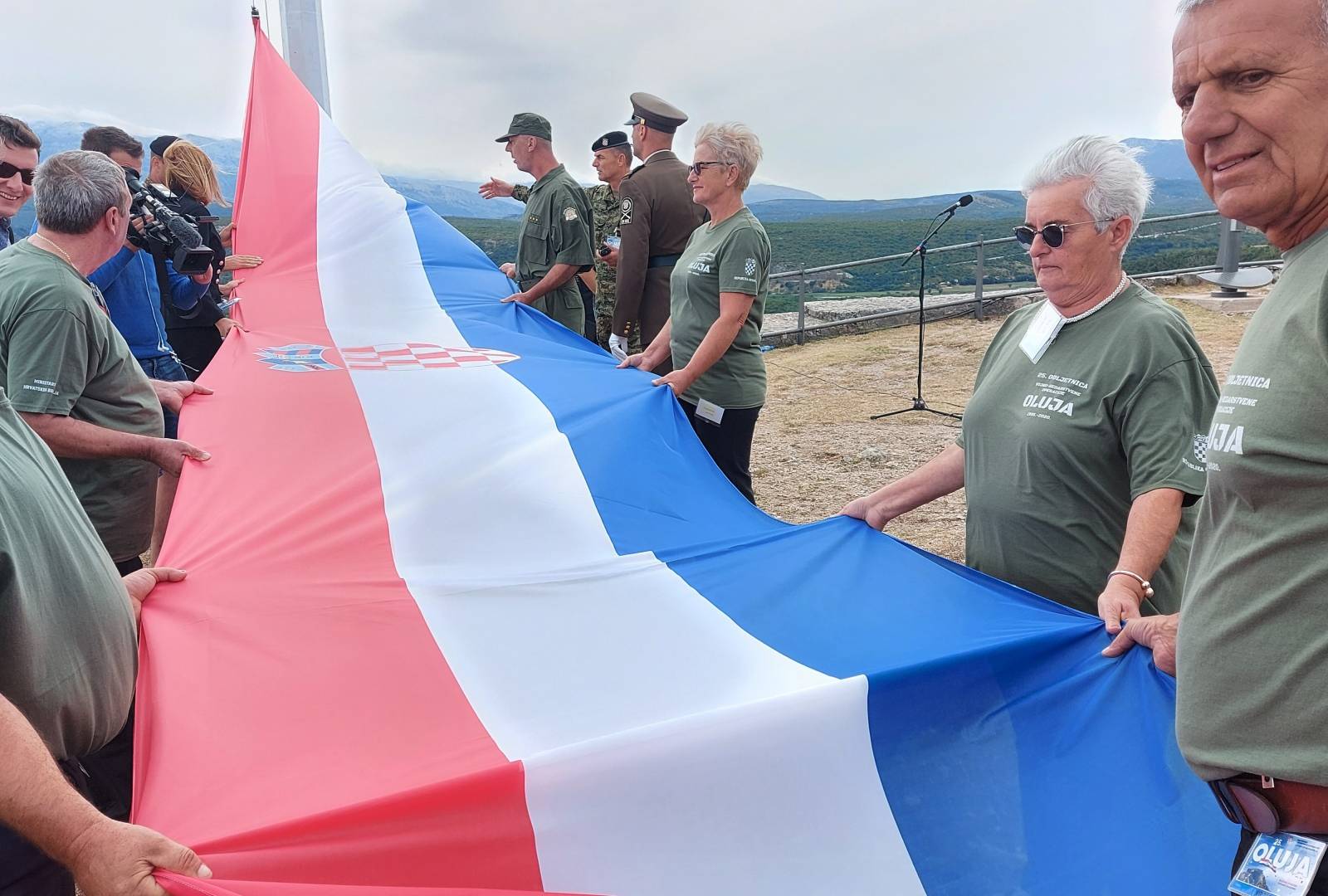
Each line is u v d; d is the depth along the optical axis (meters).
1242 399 1.38
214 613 2.17
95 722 1.83
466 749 1.67
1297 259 1.38
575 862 1.51
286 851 1.39
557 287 6.01
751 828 1.63
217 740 1.69
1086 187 2.20
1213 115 1.37
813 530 2.83
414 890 1.33
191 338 5.45
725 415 4.39
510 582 2.42
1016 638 2.00
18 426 1.82
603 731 1.74
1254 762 1.37
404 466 3.11
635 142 5.62
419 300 5.44
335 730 1.74
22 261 3.01
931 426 7.64
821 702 1.77
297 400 3.65
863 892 1.62
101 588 1.86
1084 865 1.67
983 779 1.79
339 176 6.09
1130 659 1.95
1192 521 2.26
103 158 3.18
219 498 2.84
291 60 7.23
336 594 2.29
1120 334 2.22
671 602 2.37
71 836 1.33
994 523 2.48
